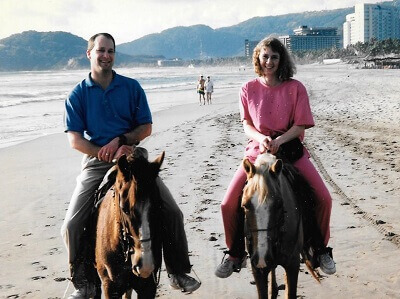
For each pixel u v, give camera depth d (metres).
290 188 5.22
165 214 4.89
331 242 8.34
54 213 10.61
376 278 6.95
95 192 5.16
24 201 11.60
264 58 5.42
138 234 4.03
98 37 5.09
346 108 29.50
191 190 11.75
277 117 5.53
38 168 15.38
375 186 11.72
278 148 5.32
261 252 4.53
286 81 5.55
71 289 6.87
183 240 5.06
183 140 19.41
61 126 26.08
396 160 14.48
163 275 7.25
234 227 5.39
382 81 59.91
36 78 149.75
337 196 10.95
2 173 14.72
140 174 4.06
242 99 5.73
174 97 46.56
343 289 6.64
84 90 5.20
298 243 5.19
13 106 38.94
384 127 20.98
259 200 4.57
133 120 5.38
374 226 9.02
